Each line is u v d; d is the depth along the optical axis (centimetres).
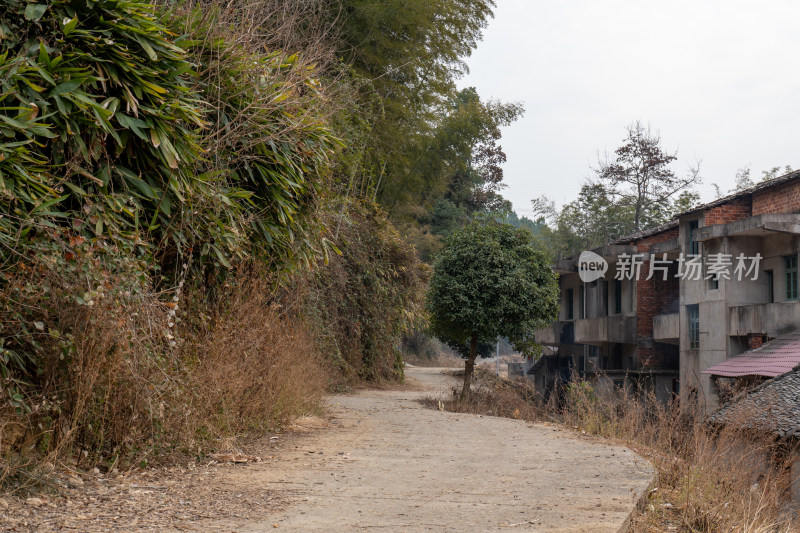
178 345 616
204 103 654
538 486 544
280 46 888
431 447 764
